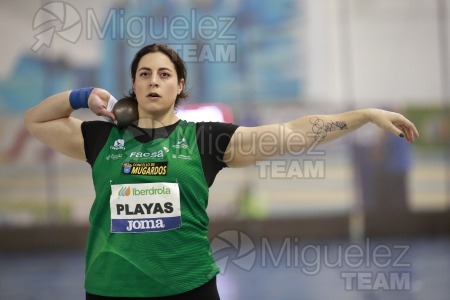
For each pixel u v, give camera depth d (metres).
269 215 22.88
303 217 22.81
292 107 23.41
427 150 23.41
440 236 22.70
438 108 23.58
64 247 22.42
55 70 22.55
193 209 5.67
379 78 23.62
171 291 5.52
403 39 23.66
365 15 23.62
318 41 23.58
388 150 23.27
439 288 13.61
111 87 22.48
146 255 5.49
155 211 5.52
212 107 22.30
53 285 15.41
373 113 5.88
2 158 22.55
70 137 5.97
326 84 23.62
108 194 5.61
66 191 22.78
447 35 23.62
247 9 23.33
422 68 23.66
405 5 23.62
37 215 22.61
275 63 23.45
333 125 5.95
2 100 22.58
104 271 5.54
